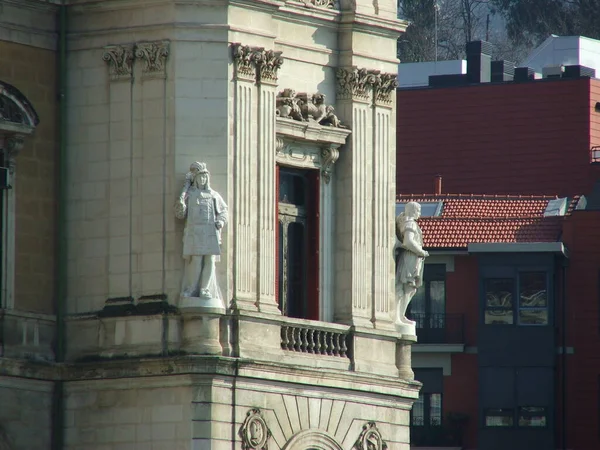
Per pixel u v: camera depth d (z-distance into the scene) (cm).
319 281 17038
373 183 17275
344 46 17238
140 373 15900
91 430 16100
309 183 17100
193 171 15862
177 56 16000
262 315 16125
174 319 15838
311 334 16675
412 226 17588
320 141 16988
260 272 16200
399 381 17325
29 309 16075
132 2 16150
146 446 15912
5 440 15850
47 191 16262
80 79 16362
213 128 16012
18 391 15962
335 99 17225
